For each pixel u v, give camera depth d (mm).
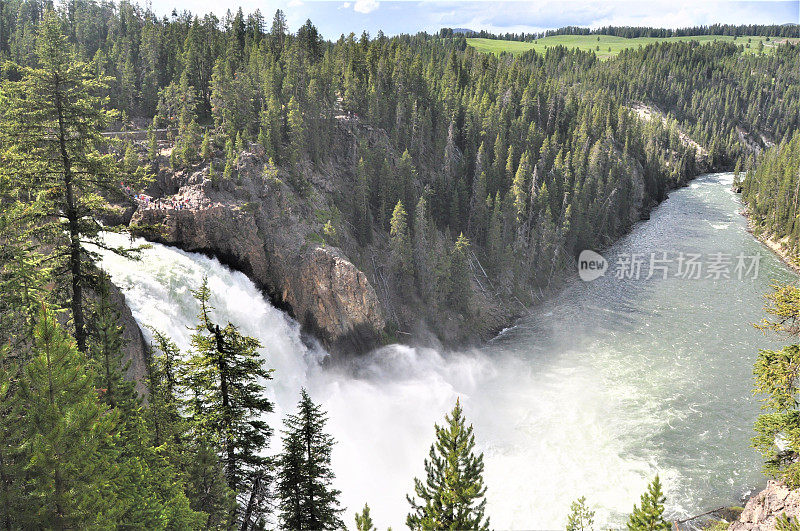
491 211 101688
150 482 22141
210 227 68125
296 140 86438
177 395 31516
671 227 141875
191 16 142500
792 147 179500
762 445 27188
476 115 122875
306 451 28719
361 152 98125
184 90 94125
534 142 128250
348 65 121375
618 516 46656
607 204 127188
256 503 28266
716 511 46531
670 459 53656
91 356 28438
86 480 17156
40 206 25219
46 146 26047
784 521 22391
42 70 25234
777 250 121250
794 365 25500
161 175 73688
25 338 21875
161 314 54781
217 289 63812
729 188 195000
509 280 98250
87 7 151125
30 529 16656
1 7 122125
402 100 117250
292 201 78312
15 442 17156
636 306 92562
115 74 108938
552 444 57281
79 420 16844
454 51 164125
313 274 73750
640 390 66188
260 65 109500
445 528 22000
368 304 74875
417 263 85062
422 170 111250
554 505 48500
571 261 112812
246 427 26484
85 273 27625
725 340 78000
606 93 196375
